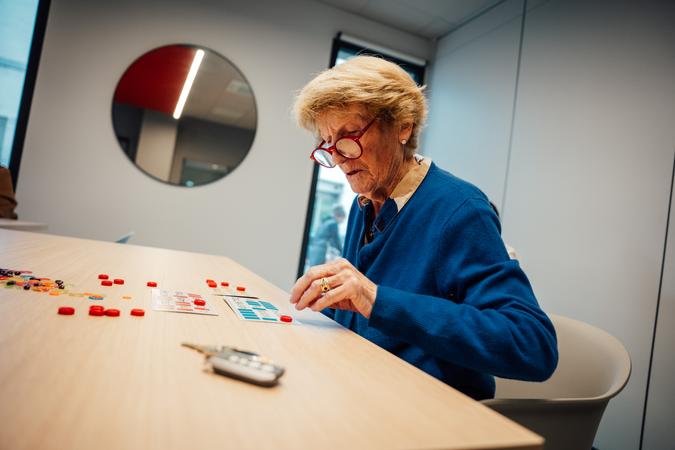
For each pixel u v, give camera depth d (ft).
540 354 2.10
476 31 10.53
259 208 10.23
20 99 8.45
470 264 2.54
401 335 2.19
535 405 2.42
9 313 1.82
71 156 8.79
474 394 2.60
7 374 1.22
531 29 8.84
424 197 2.96
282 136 10.42
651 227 6.12
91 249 4.48
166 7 9.41
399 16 11.07
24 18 8.48
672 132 6.03
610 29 7.13
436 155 11.31
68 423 0.99
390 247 2.99
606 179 6.86
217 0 9.82
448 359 2.17
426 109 3.15
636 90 6.59
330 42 10.89
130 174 9.21
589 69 7.43
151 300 2.45
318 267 2.40
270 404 1.27
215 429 1.06
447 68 11.42
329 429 1.15
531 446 1.24
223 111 9.91
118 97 9.07
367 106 2.73
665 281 5.87
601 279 6.68
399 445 1.10
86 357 1.44
